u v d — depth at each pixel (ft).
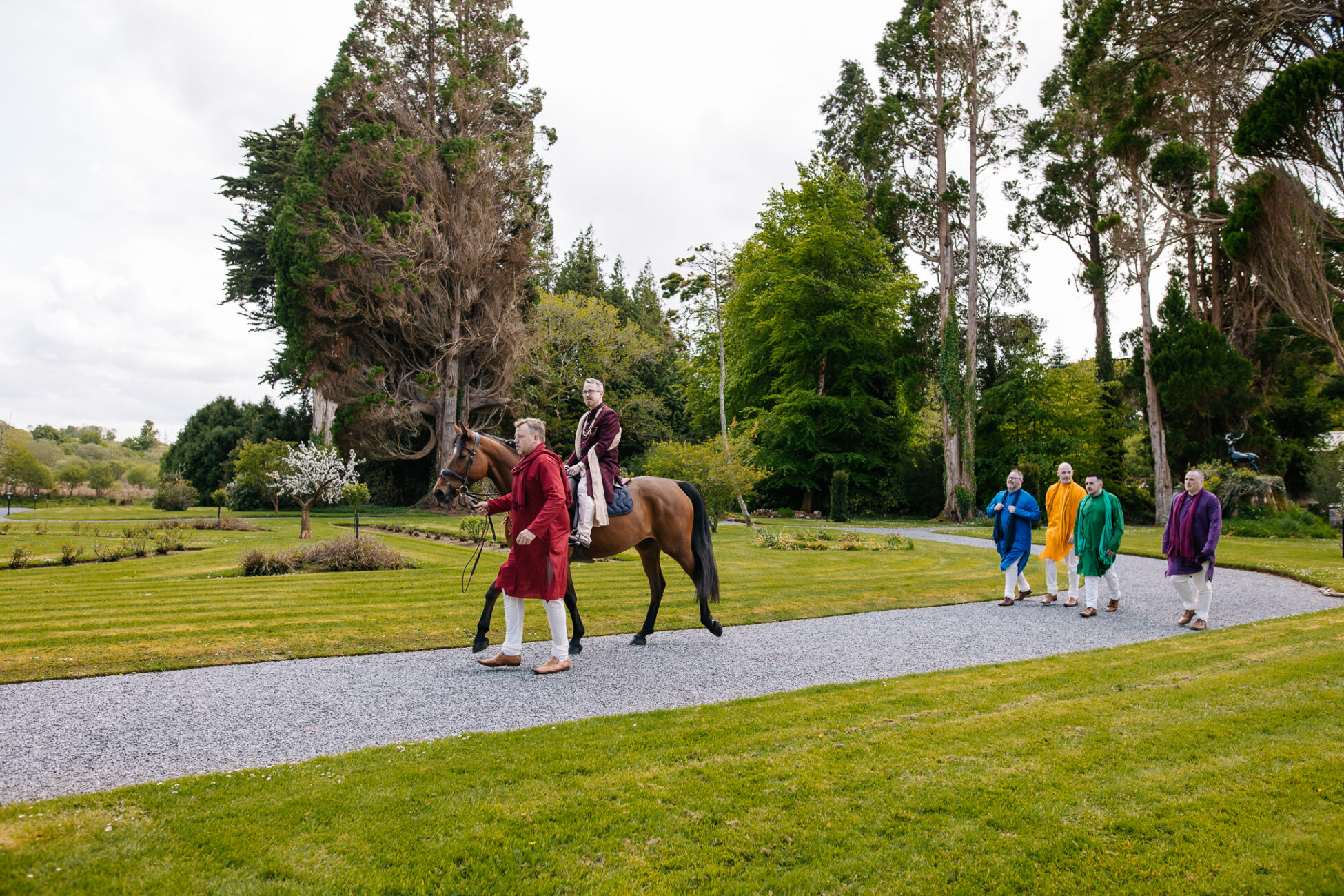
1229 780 10.93
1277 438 96.58
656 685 17.38
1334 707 14.39
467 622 24.00
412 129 104.47
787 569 41.83
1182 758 11.81
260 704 15.35
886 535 68.18
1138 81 70.69
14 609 24.82
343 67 101.91
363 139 97.55
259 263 116.78
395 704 15.48
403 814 9.68
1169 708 14.53
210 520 77.97
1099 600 32.99
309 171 101.71
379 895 7.84
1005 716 14.07
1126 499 104.12
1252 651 20.40
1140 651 20.77
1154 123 74.59
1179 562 25.90
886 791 10.53
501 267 110.63
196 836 8.93
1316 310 57.77
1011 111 105.81
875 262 115.34
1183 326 90.84
